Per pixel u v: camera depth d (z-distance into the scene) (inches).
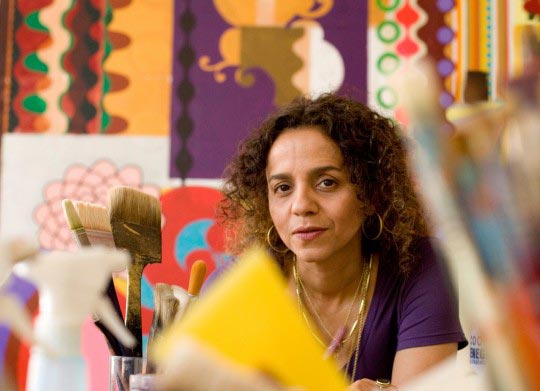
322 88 56.6
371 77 56.4
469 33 56.1
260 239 36.8
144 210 25.3
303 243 32.1
